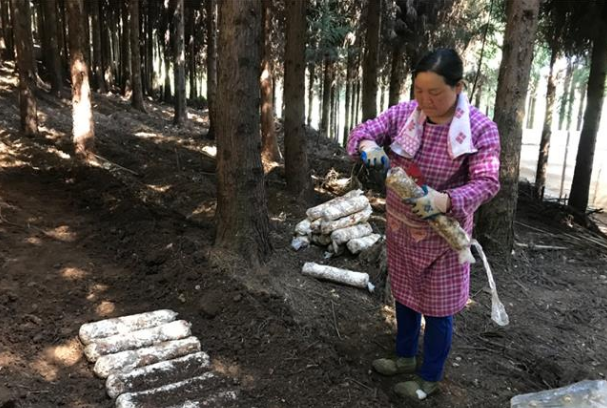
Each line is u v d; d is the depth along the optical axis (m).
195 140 10.96
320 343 3.21
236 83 3.80
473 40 11.27
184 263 3.96
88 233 4.90
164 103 19.56
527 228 6.60
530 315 4.23
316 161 9.20
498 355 3.56
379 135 2.71
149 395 2.71
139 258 4.29
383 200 6.66
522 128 5.04
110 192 5.95
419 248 2.65
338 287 4.02
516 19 4.89
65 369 2.97
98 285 3.91
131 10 14.71
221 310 3.50
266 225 4.15
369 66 8.25
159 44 21.81
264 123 9.09
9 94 11.78
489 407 2.96
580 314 4.33
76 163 6.93
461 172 2.53
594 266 5.49
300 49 6.48
